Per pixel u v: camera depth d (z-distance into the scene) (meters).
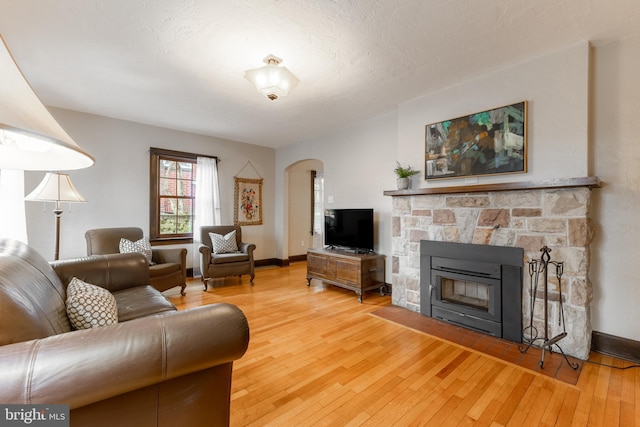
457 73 2.80
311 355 2.28
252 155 5.79
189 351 1.04
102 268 2.35
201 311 1.14
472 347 2.43
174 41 2.27
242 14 1.95
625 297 2.25
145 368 0.96
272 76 2.43
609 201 2.31
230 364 1.25
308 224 6.77
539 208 2.44
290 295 3.95
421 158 3.34
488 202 2.73
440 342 2.52
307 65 2.64
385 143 4.02
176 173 4.86
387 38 2.23
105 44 2.30
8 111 0.47
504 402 1.73
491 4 1.87
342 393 1.81
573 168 2.34
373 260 3.85
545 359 2.23
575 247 2.26
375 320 3.03
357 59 2.54
